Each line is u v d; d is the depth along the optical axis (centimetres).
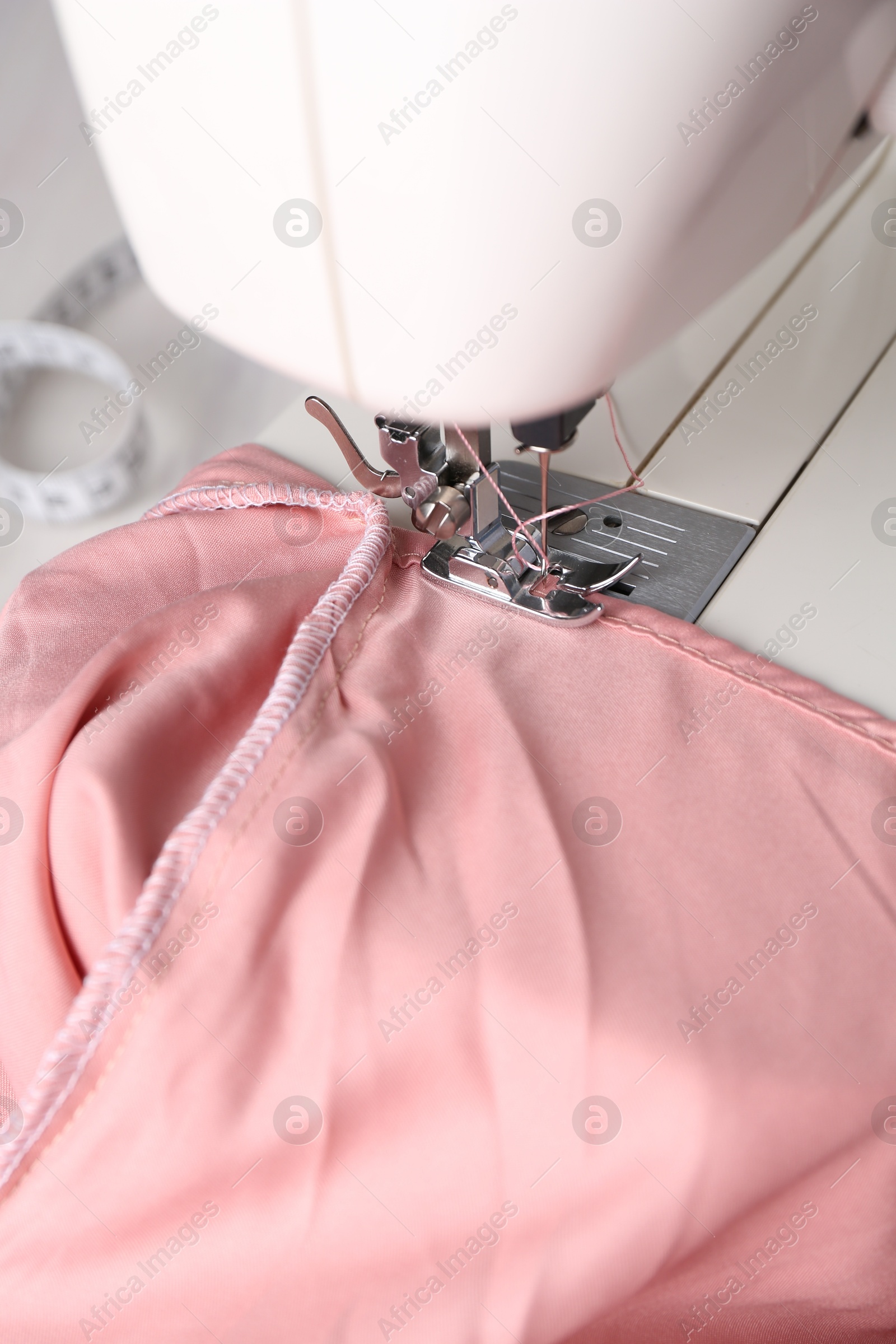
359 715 61
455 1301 51
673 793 59
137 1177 50
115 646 63
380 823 54
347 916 51
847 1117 49
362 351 55
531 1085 49
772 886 55
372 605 69
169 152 50
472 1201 50
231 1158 50
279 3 41
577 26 41
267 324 56
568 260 49
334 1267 51
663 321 58
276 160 47
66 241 183
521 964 51
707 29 43
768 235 62
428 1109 50
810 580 74
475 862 55
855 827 57
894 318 99
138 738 57
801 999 50
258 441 93
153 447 155
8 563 138
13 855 55
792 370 93
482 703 63
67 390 155
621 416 89
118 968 49
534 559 74
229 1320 53
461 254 48
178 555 76
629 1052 48
